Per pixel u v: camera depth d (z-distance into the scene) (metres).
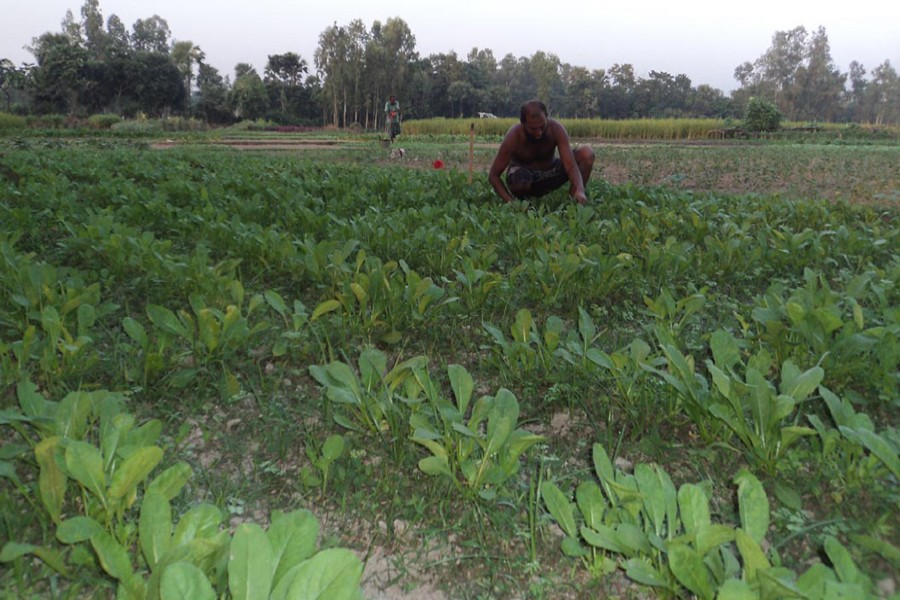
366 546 2.02
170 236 5.83
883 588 1.82
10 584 1.81
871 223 6.60
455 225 5.72
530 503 2.08
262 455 2.48
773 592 1.43
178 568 1.35
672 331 3.29
